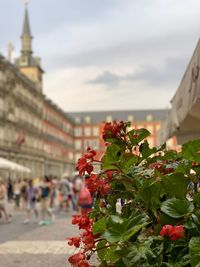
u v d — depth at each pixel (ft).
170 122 29.25
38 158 278.46
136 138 10.97
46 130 304.71
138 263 8.41
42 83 303.27
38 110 281.33
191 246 8.00
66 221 65.00
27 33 301.43
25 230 52.80
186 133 33.22
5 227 56.95
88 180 10.43
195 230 8.42
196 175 9.62
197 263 7.86
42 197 60.70
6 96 214.07
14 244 39.88
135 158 10.71
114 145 10.34
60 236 45.68
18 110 235.40
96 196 10.61
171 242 8.49
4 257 32.71
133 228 8.63
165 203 8.80
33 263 30.01
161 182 9.20
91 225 10.13
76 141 421.59
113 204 10.36
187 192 9.22
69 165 389.39
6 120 212.64
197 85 15.30
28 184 66.03
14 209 98.27
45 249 36.50
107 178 10.35
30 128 259.80
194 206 8.88
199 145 9.57
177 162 10.60
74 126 422.00
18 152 231.91
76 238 9.99
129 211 9.71
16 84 230.89
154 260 8.34
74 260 9.68
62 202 88.07
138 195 9.24
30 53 295.28
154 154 11.22
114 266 9.19
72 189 89.35
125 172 10.29
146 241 8.63
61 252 34.86
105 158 10.35
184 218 8.63
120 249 8.82
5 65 209.46
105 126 11.07
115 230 8.74
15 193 100.17
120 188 10.42
